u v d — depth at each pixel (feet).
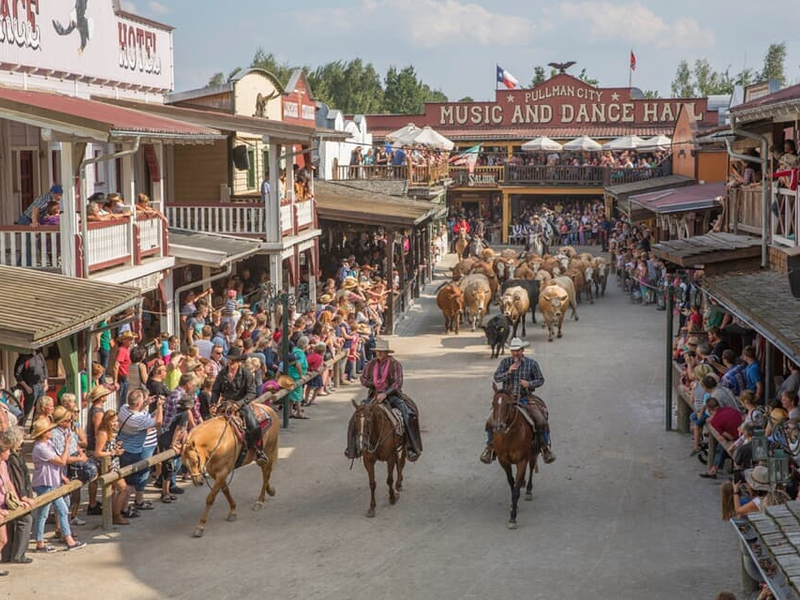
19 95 65.41
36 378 55.83
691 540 47.60
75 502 50.01
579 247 192.13
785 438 43.14
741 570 40.11
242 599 41.16
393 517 51.49
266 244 91.35
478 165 203.21
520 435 49.21
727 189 83.41
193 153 102.99
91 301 55.57
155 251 75.15
